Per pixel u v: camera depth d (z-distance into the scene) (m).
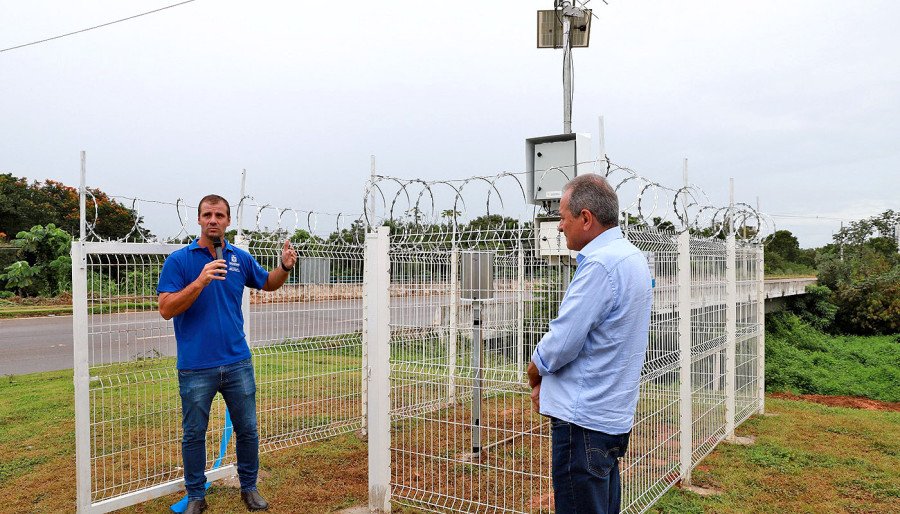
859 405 10.36
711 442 5.62
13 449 5.40
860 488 4.70
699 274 5.22
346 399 6.42
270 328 5.22
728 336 5.95
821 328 24.11
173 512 4.12
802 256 44.06
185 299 3.69
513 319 5.01
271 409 5.62
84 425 3.83
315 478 4.85
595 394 2.43
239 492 4.53
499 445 5.38
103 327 3.99
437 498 4.26
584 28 7.95
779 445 5.81
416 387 4.98
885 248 37.62
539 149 4.51
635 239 3.93
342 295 5.93
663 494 4.35
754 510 4.23
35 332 14.80
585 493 2.45
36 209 31.94
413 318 4.82
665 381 4.48
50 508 4.15
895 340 22.03
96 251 3.89
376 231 4.23
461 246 4.61
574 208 2.55
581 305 2.37
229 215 4.04
